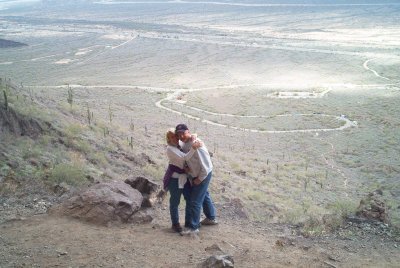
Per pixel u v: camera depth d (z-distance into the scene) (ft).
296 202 71.77
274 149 145.89
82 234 24.21
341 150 148.66
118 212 27.40
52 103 84.94
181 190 26.84
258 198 63.21
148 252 22.56
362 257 26.66
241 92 336.08
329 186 96.58
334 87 367.66
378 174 117.08
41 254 21.24
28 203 31.73
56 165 40.70
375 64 486.38
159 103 268.00
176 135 26.68
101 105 193.06
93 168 48.24
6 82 78.89
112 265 20.44
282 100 294.87
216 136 160.35
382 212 35.35
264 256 24.20
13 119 48.91
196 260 21.93
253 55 591.78
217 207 40.47
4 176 35.99
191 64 538.47
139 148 77.77
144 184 35.12
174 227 26.96
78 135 61.31
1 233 23.99
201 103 276.62
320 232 31.71
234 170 90.02
